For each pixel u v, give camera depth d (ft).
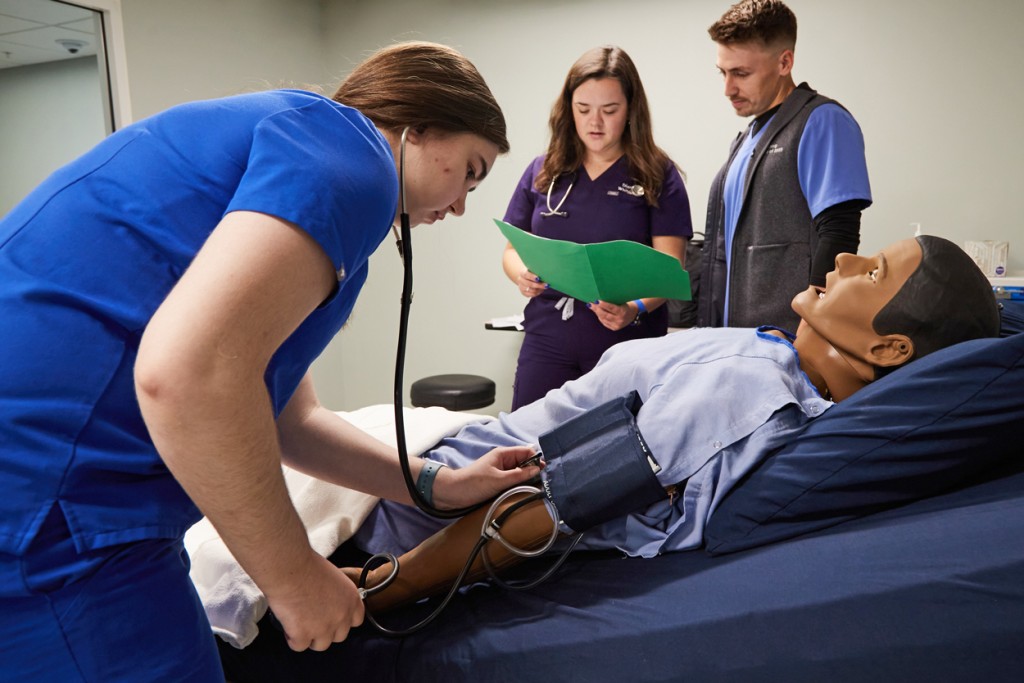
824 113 5.62
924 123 9.58
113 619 1.92
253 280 1.65
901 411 2.88
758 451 3.13
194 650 2.09
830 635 2.50
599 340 6.51
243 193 1.77
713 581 2.84
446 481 3.17
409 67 2.29
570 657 2.72
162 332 1.59
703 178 10.88
